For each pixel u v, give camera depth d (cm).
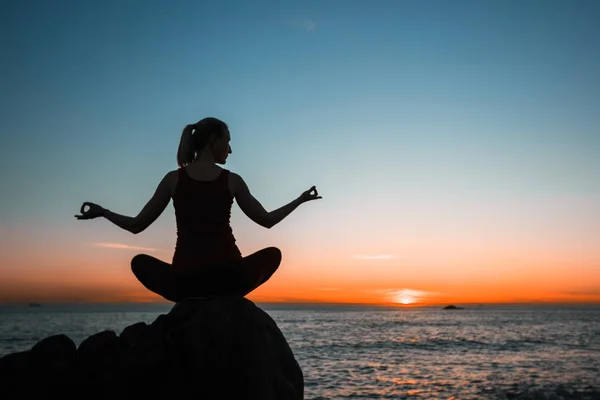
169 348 404
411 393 2141
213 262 410
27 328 7156
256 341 407
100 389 395
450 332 6719
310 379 2547
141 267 436
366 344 4719
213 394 399
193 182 416
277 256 438
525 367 2966
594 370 2803
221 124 433
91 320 11100
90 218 415
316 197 448
